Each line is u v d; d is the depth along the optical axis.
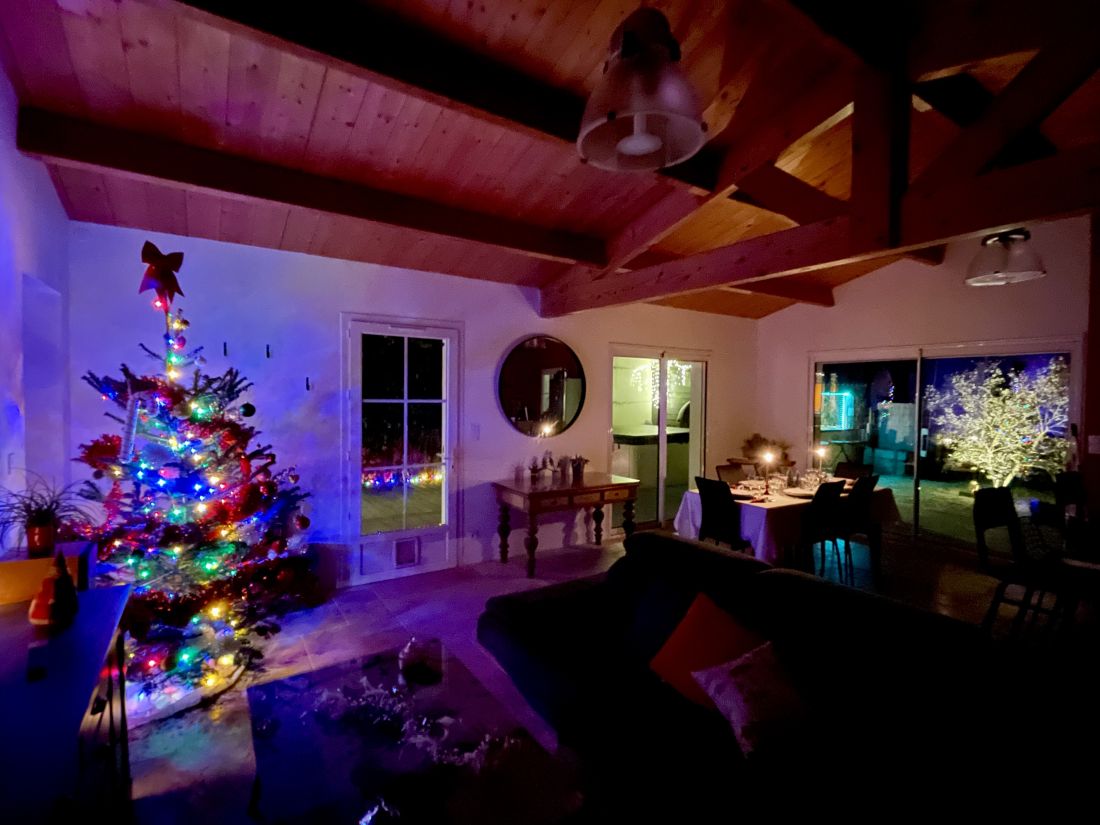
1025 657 3.13
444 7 2.14
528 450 5.21
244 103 2.54
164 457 2.89
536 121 2.52
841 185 4.19
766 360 6.98
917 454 5.59
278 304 3.95
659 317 6.14
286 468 3.70
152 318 3.50
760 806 1.52
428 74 2.24
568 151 3.16
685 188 3.47
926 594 4.16
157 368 3.50
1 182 2.17
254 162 2.88
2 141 2.18
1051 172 1.93
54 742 1.04
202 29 2.16
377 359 4.45
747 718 1.76
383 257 4.27
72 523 2.69
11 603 1.71
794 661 2.01
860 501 4.34
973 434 5.34
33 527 1.90
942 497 5.57
